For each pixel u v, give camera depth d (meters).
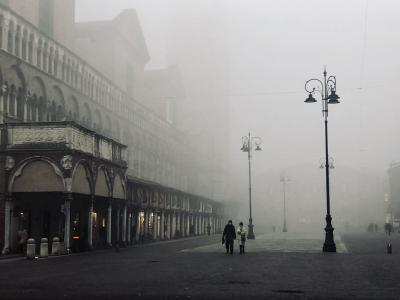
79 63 56.38
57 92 51.00
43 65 48.09
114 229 43.72
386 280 18.75
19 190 33.62
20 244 34.31
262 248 41.81
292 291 15.77
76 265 25.08
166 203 64.12
